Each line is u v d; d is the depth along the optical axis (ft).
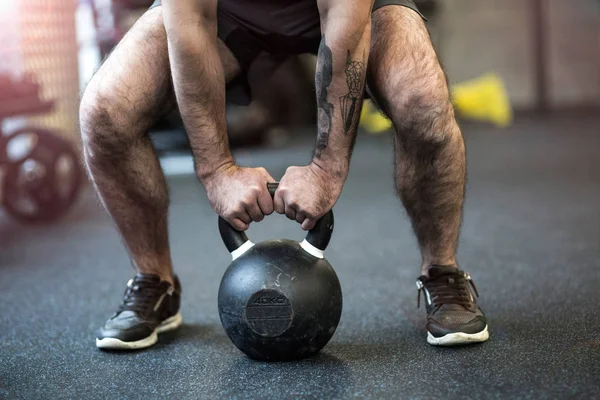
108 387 5.15
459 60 29.37
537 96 29.50
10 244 11.23
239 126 20.39
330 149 5.14
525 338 5.73
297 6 5.64
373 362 5.36
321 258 5.30
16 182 12.23
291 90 23.89
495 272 8.13
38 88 12.50
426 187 5.57
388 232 10.87
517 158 17.83
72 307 7.57
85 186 15.75
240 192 5.12
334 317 5.23
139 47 5.52
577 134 21.99
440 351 5.54
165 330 6.36
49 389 5.17
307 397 4.75
